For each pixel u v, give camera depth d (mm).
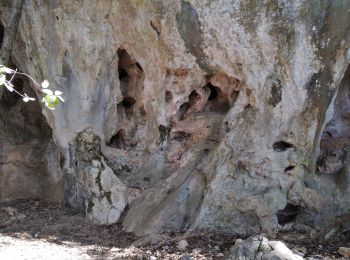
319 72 5531
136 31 6281
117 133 6910
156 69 6367
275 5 5516
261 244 4711
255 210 5656
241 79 5941
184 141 6566
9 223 6395
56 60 6543
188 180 5984
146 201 6230
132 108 6887
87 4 6348
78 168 6559
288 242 5387
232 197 5723
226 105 6477
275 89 5711
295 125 5719
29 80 7215
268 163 5766
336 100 6090
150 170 6582
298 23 5465
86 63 6434
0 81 4453
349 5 5316
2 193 7586
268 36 5590
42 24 6543
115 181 6434
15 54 7020
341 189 5789
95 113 6594
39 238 5766
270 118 5773
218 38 5793
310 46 5484
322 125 5664
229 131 5980
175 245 5398
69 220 6391
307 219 5719
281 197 5699
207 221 5688
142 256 5133
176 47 6031
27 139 7805
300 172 5734
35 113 7867
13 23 6285
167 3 5910
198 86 6348
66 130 6637
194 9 5762
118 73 6695
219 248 5277
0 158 7590
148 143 6664
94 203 6352
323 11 5391
